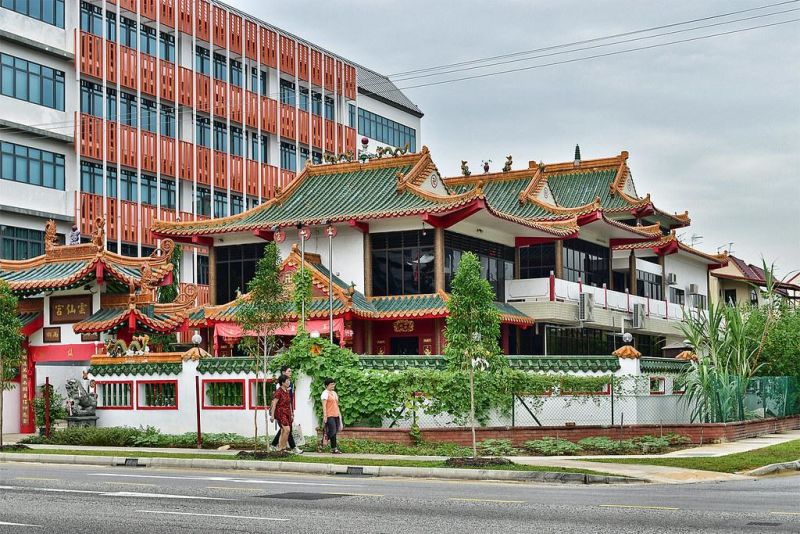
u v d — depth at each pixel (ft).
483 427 96.84
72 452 94.99
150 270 117.19
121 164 178.91
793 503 58.03
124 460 88.99
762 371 130.21
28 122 164.35
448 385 98.53
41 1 167.94
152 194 185.98
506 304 147.54
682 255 200.54
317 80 227.81
